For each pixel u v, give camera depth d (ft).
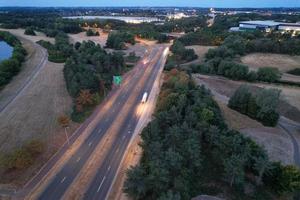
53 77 466.70
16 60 511.40
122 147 260.83
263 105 320.70
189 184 199.52
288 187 201.87
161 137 240.32
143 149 243.81
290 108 364.79
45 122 303.27
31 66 540.52
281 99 389.39
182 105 289.94
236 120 327.47
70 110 334.44
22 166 218.79
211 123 265.75
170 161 191.93
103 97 379.55
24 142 262.67
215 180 212.02
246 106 342.03
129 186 187.42
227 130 256.11
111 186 210.59
